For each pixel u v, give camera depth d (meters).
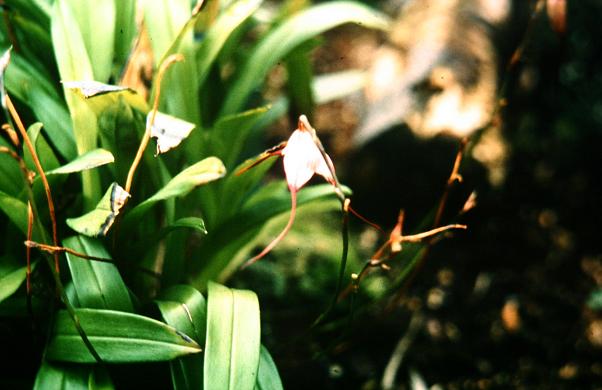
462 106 1.13
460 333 1.02
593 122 1.46
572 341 1.02
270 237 1.11
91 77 0.78
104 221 0.72
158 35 0.81
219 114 0.87
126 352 0.74
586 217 1.27
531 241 1.22
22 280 0.77
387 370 0.97
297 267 1.06
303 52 0.92
